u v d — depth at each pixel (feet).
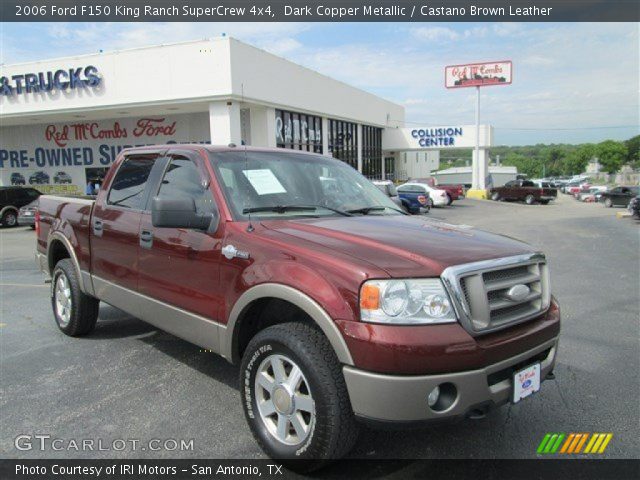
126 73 71.00
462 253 9.62
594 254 39.40
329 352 9.22
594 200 145.38
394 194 16.46
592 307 22.67
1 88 78.79
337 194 13.85
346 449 9.25
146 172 14.66
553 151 543.80
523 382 9.65
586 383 14.32
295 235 10.49
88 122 88.28
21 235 57.26
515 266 9.91
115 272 14.97
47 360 15.70
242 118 80.07
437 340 8.50
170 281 12.74
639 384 14.25
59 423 11.83
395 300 8.64
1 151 95.04
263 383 10.32
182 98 68.44
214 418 12.06
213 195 12.00
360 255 9.39
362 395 8.64
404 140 147.13
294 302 9.46
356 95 117.50
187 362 15.52
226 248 11.10
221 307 11.23
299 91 86.12
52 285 18.75
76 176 90.74
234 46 66.13
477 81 144.15
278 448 9.93
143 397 13.15
